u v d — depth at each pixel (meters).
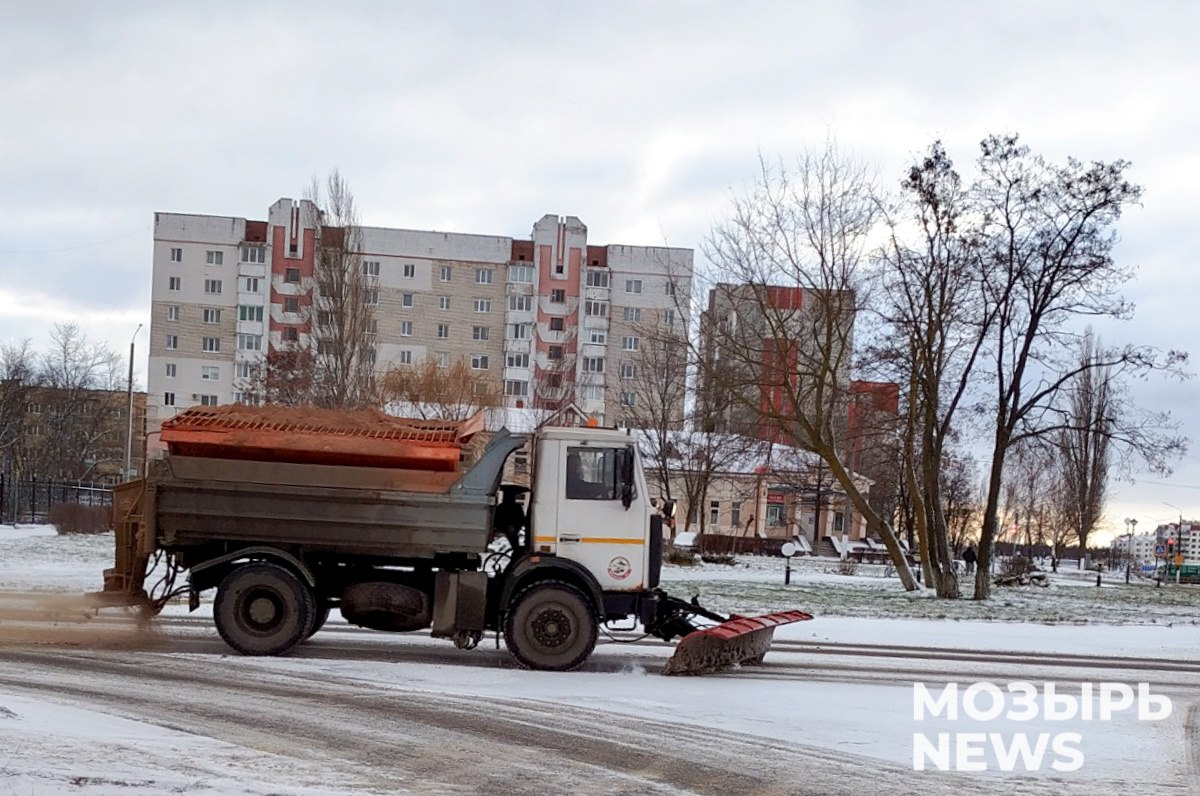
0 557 27.97
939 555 30.06
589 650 13.04
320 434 13.12
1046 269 29.53
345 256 44.47
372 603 13.22
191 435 13.03
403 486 13.12
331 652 13.66
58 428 73.50
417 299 86.50
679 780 8.11
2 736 7.80
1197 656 17.66
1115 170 29.06
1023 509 74.69
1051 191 29.41
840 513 69.75
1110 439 31.19
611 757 8.73
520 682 12.02
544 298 86.25
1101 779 8.67
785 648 16.27
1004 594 33.53
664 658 14.77
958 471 51.22
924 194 29.69
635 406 56.78
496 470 13.20
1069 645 18.48
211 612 17.64
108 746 7.83
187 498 13.05
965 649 17.27
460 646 13.52
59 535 38.03
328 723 9.41
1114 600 32.72
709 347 31.86
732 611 21.66
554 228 86.38
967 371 31.14
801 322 30.77
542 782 7.86
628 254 86.50
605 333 86.00
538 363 86.25
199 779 7.11
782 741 9.55
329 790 7.20
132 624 15.08
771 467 49.06
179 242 85.62
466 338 86.94
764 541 57.75
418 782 7.66
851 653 16.02
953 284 30.34
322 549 13.12
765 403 31.27
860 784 8.22
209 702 10.04
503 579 13.45
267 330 84.94
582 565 13.30
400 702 10.51
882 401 33.25
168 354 85.56
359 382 43.88
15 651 12.59
